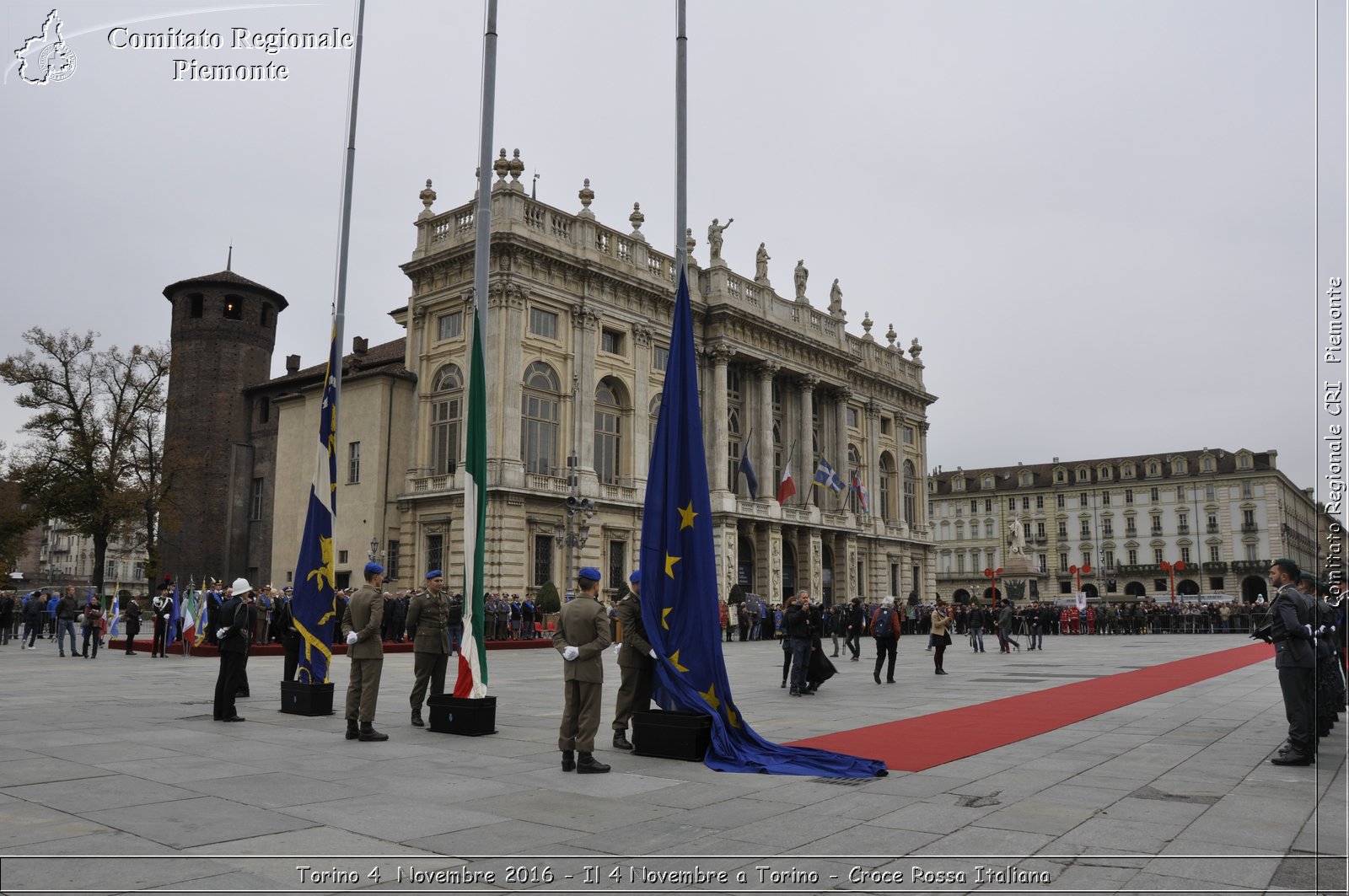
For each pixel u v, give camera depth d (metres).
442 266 44.88
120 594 38.19
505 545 40.97
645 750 11.04
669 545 11.89
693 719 10.72
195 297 60.00
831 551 61.16
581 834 7.07
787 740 12.25
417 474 44.56
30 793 8.27
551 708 15.93
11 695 17.22
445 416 44.44
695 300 52.47
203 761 10.15
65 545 124.19
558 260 44.44
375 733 12.05
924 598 72.31
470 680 12.84
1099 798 8.41
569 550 39.72
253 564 56.44
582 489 44.41
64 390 50.94
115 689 18.58
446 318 45.44
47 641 39.75
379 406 44.75
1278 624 10.30
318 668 15.24
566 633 9.95
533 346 43.75
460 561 41.69
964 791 8.76
